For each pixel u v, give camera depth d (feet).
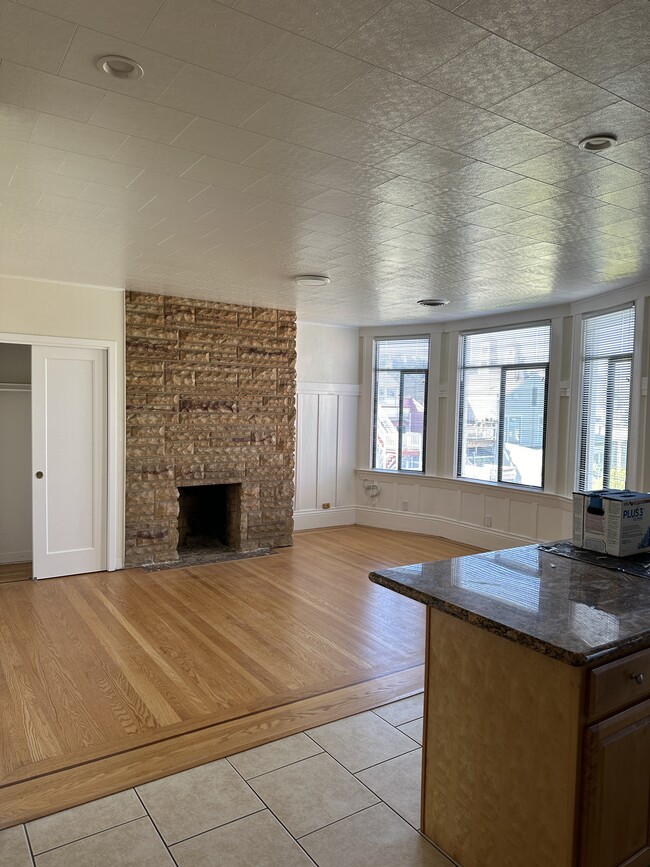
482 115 7.05
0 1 5.09
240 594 16.24
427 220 10.98
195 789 7.99
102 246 12.87
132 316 18.11
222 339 19.83
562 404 19.70
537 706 5.93
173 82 6.41
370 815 7.57
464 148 7.95
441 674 7.07
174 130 7.54
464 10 5.12
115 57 5.94
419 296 18.34
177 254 13.53
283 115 7.12
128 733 9.33
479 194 9.63
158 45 5.74
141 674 11.36
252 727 9.53
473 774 6.62
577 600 6.53
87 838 7.07
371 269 14.85
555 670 5.74
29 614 14.48
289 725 9.60
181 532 21.71
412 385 24.75
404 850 7.00
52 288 16.79
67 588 16.52
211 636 13.26
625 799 6.06
